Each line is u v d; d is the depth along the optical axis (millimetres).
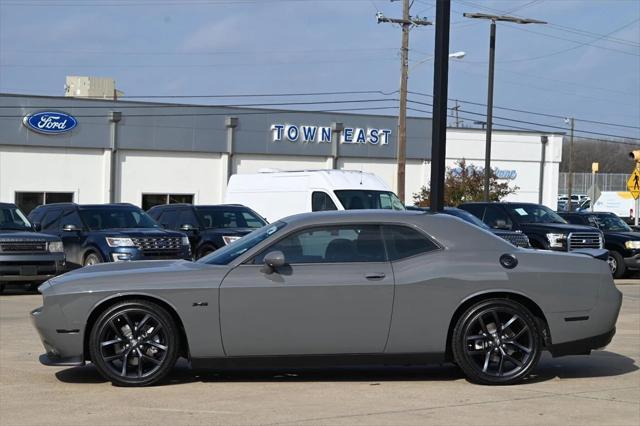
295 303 7359
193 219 20500
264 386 7602
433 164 13414
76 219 18641
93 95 54344
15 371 8375
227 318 7355
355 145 47156
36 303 15305
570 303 7582
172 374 8156
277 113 45125
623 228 25297
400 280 7430
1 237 16203
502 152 50281
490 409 6703
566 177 86375
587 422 6316
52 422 6316
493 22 33500
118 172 41844
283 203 22766
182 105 42906
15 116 39406
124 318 7422
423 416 6465
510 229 21812
